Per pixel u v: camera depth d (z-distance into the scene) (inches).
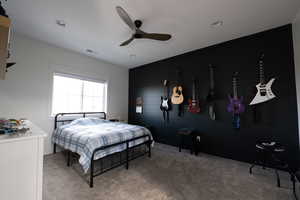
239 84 101.3
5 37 39.8
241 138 99.7
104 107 158.9
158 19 78.6
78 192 63.6
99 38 103.0
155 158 105.3
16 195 35.3
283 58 85.6
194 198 60.5
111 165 92.0
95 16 76.9
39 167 39.0
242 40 101.0
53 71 115.6
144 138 105.6
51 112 114.4
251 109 95.8
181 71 135.3
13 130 40.9
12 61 95.5
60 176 77.2
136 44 113.2
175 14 74.2
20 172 35.9
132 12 72.4
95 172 82.0
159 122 151.5
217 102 111.7
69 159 92.0
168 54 135.7
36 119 106.1
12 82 95.7
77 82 136.9
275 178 76.5
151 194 62.9
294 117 81.4
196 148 112.8
